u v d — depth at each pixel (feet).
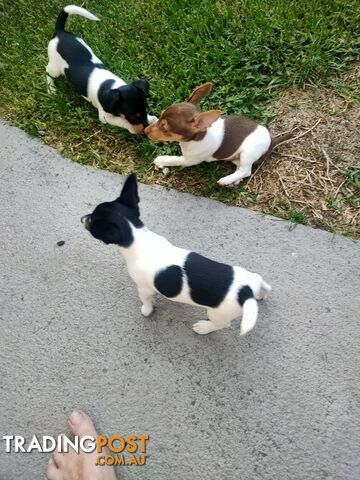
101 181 2.39
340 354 1.88
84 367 1.95
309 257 2.07
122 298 2.08
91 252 2.20
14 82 2.79
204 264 1.64
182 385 1.88
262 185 2.28
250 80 2.57
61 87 2.71
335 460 1.70
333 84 2.51
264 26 2.70
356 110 2.43
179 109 1.98
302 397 1.81
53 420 1.88
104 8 2.99
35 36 2.94
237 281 1.59
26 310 2.10
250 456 1.73
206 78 2.58
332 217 2.16
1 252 2.26
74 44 2.45
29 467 1.80
